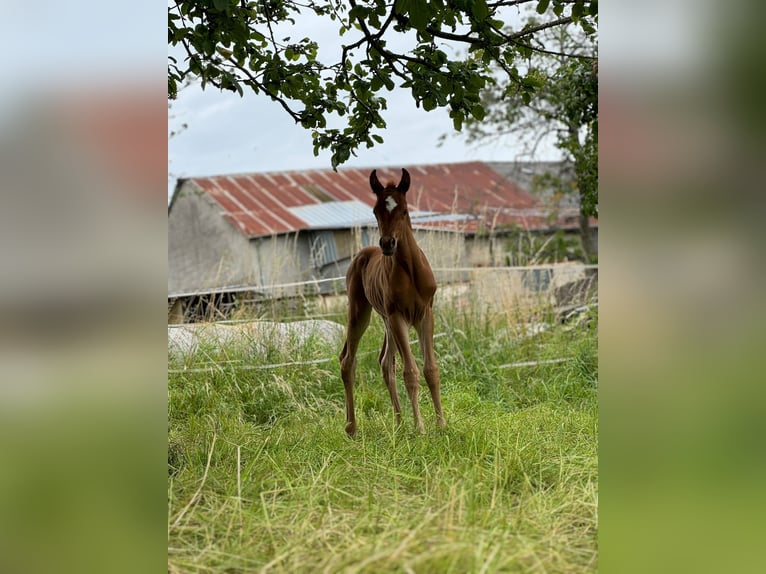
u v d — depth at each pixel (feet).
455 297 27.04
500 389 22.15
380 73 13.66
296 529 9.69
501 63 13.61
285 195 65.82
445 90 13.21
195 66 13.83
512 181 75.61
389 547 8.68
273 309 25.68
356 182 70.64
